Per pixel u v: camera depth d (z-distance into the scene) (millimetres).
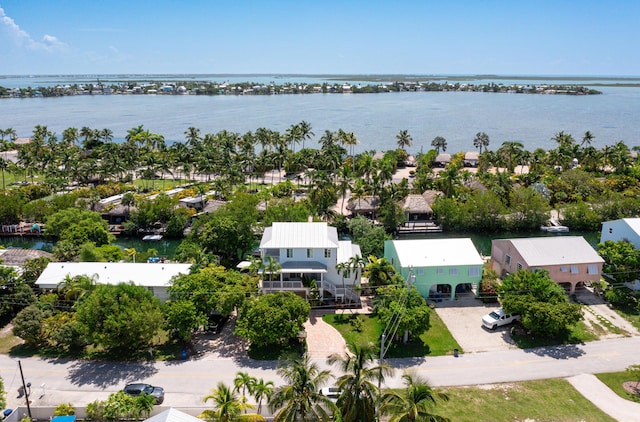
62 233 82625
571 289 66688
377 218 104812
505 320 58312
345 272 63062
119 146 166500
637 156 161000
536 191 108750
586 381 47844
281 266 62625
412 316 51906
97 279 62188
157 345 54469
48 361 51062
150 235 98188
